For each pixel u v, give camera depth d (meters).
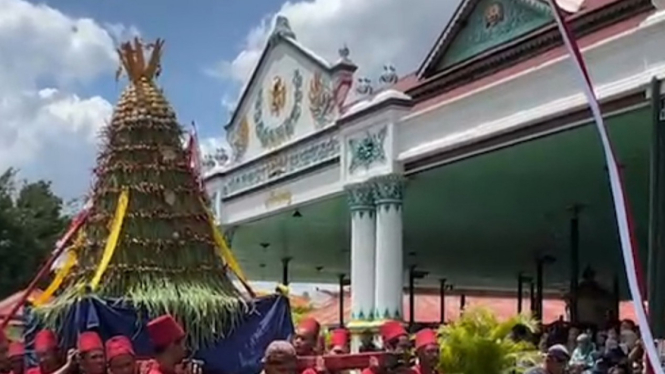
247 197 26.05
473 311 13.62
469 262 34.22
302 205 23.23
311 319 9.16
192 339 8.71
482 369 11.25
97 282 8.71
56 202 42.00
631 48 13.80
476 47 18.27
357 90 20.86
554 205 23.09
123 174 9.23
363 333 19.14
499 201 22.67
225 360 8.85
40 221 40.28
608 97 14.14
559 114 15.19
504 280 39.72
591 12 15.02
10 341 8.68
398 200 19.33
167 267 9.02
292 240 30.20
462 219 25.36
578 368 13.71
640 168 18.84
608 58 14.24
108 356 6.64
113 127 9.42
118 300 8.55
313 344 8.84
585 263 31.84
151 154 9.28
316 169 22.39
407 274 37.06
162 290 8.80
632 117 14.57
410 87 19.66
